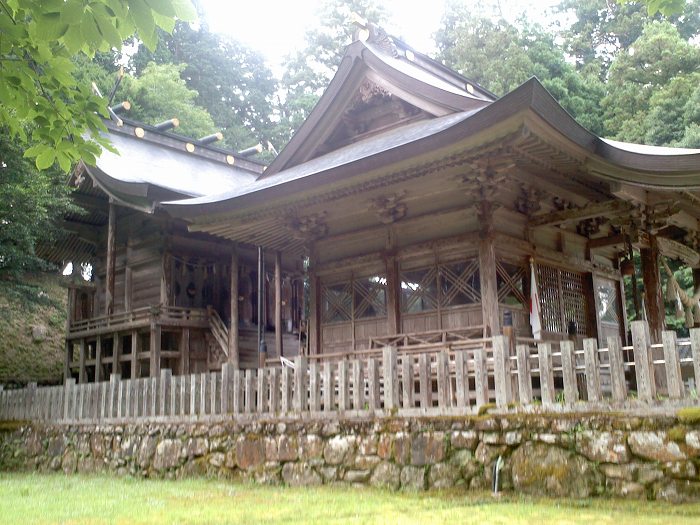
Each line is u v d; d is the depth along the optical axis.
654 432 7.01
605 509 6.69
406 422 8.90
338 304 14.74
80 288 21.94
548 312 13.20
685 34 37.75
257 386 10.81
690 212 12.52
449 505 7.32
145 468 11.99
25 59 5.18
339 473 9.36
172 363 19.86
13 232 17.98
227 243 21.45
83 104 5.52
